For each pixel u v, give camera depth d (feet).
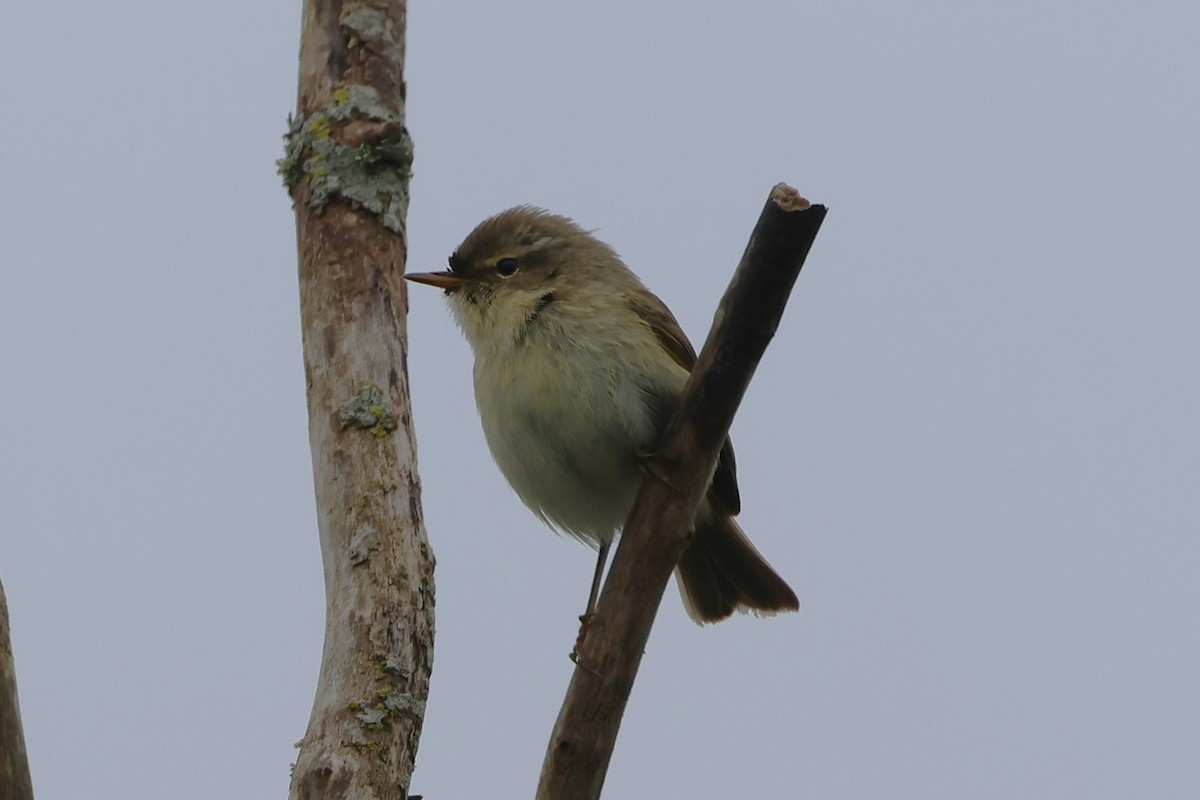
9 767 23.71
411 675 25.98
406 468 27.37
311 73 30.55
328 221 29.30
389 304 28.91
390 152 29.84
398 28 31.07
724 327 25.93
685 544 26.81
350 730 25.23
